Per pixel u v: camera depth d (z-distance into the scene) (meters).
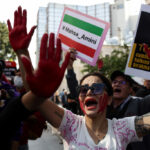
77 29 2.74
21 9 1.28
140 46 2.43
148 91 3.83
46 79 0.76
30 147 5.84
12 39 1.24
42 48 0.78
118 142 1.59
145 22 2.44
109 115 2.70
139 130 1.62
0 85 1.70
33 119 1.51
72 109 4.30
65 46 2.75
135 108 2.52
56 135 6.85
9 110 0.77
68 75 2.65
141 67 2.43
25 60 0.74
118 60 19.72
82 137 1.61
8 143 0.80
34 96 0.77
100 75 1.82
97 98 1.72
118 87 2.75
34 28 1.23
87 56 2.69
